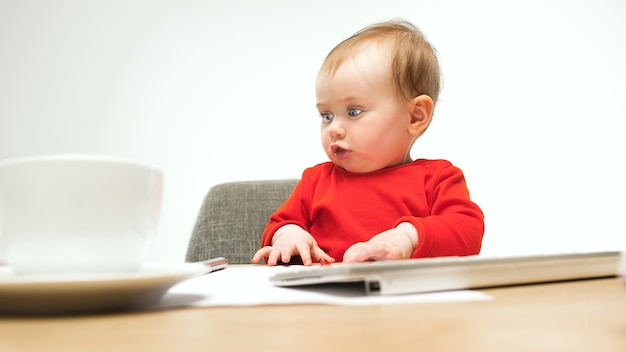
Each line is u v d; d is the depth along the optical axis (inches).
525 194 85.4
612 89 85.1
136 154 93.3
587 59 85.8
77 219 14.8
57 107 95.0
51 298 13.0
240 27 92.8
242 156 91.6
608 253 22.0
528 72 86.7
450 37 87.8
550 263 20.1
